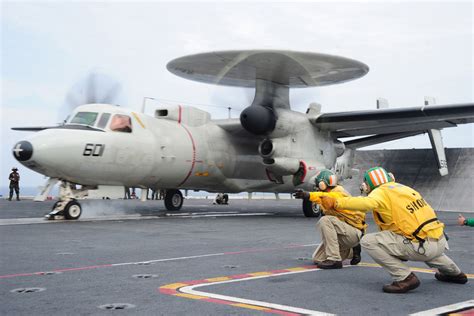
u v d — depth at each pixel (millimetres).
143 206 21188
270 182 18141
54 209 13102
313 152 16562
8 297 4211
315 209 16406
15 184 25844
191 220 13805
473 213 21484
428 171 28047
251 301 4133
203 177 16500
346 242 6023
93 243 8219
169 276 5270
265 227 11938
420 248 4555
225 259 6570
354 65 14625
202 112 16719
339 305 4020
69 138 12484
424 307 3967
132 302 4059
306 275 5418
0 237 8953
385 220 4656
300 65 14547
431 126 16625
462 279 4941
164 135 14906
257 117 14836
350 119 15945
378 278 5258
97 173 13250
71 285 4746
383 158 30297
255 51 13656
